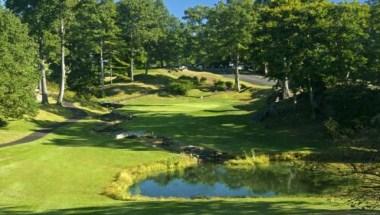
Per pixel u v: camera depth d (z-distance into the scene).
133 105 86.12
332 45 53.03
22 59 55.03
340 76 52.75
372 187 14.98
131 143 49.22
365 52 52.34
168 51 123.88
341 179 28.64
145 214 22.25
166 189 34.44
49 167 36.84
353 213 18.61
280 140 49.75
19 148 43.47
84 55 98.81
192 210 23.09
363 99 51.09
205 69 140.12
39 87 84.69
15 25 56.75
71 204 27.22
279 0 60.81
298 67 53.62
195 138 52.09
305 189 32.94
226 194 32.44
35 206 26.23
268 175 38.31
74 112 71.25
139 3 113.50
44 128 56.78
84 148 45.16
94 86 104.88
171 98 96.31
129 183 35.81
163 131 55.81
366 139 16.22
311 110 55.94
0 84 50.91
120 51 111.25
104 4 94.31
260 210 22.50
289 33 56.44
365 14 53.91
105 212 23.23
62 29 73.12
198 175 39.12
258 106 76.50
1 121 55.47
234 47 97.75
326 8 54.56
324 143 46.88
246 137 52.19
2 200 28.23
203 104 86.44
